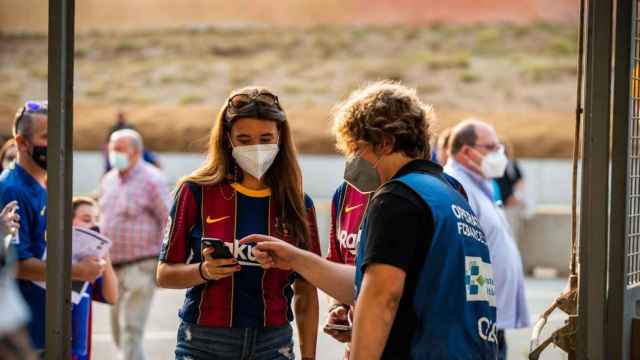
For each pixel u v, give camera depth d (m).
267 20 40.31
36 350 5.06
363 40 40.03
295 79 37.56
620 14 4.12
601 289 4.15
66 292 4.02
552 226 17.00
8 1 35.78
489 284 3.79
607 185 4.13
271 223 4.65
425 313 3.59
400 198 3.65
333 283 4.34
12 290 4.90
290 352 4.68
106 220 9.05
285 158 4.69
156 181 9.08
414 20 40.34
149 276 9.06
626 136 4.14
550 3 39.38
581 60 4.41
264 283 4.54
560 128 32.47
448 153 7.33
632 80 4.24
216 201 4.60
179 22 39.72
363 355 3.54
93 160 27.20
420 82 36.97
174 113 33.84
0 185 5.23
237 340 4.49
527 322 6.99
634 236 4.44
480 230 3.85
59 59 3.93
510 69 37.34
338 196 5.21
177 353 4.60
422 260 3.62
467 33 39.84
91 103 34.47
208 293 4.51
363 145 3.91
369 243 3.62
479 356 3.67
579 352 4.21
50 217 3.97
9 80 34.03
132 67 37.91
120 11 39.34
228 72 38.09
